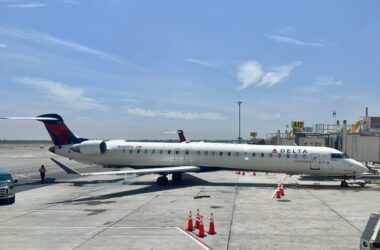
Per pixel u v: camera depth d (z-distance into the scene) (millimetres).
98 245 13242
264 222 16734
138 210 19734
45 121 34438
